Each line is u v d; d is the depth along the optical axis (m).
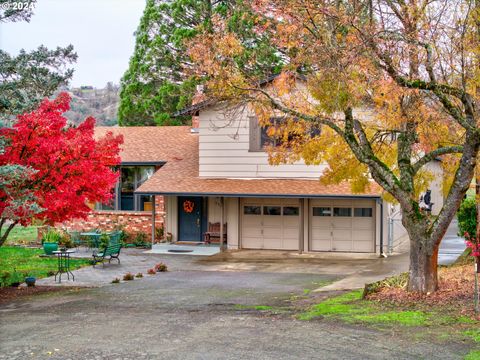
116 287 16.84
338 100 12.17
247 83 13.76
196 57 13.71
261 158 24.64
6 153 14.11
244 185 24.05
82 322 11.20
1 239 15.34
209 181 24.78
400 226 26.08
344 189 22.84
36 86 16.31
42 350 8.97
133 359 8.33
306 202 24.80
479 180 13.84
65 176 14.89
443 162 14.82
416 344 8.77
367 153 12.71
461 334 9.19
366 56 11.82
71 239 26.56
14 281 17.86
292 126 14.11
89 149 15.09
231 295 14.92
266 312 11.99
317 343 8.98
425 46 11.44
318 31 12.49
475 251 11.19
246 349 8.72
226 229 25.92
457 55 12.84
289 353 8.45
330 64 12.29
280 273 19.52
